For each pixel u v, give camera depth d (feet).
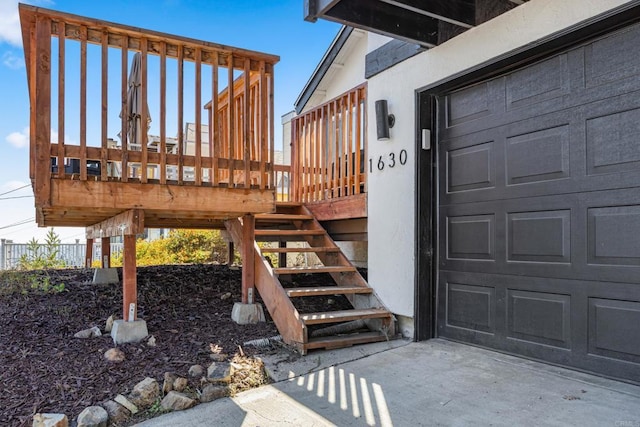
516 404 8.03
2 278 17.03
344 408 8.34
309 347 11.41
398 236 13.44
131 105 16.02
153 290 15.39
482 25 10.97
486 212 11.50
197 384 9.31
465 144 12.16
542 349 10.05
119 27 11.06
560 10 9.25
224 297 15.12
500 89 11.23
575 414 7.45
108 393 8.68
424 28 12.00
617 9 8.29
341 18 10.48
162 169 11.84
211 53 12.57
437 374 9.83
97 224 17.69
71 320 12.44
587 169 9.23
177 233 32.40
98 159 11.17
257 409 8.45
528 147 10.46
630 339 8.42
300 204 18.90
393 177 13.75
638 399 7.81
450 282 12.52
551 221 9.91
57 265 24.14
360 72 24.39
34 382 8.97
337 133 17.03
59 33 10.55
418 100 12.92
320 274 19.43
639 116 8.42
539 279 10.13
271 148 13.60
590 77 9.25
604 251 8.87
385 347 12.07
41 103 10.34
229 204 12.82
